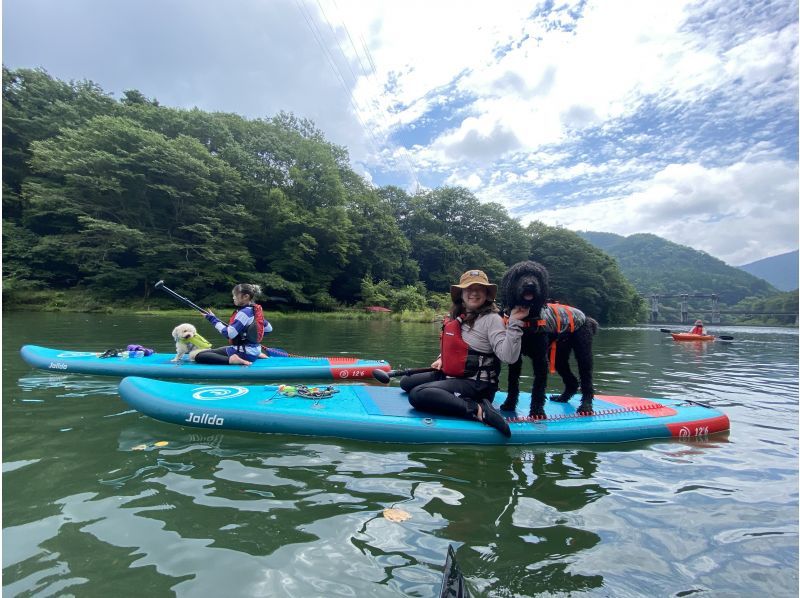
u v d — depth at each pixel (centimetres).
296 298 2581
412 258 3959
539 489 232
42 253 2016
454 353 335
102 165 2130
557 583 151
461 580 144
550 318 341
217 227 2423
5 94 2344
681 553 174
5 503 194
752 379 611
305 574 151
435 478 243
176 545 166
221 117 3017
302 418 310
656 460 283
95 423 314
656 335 1825
